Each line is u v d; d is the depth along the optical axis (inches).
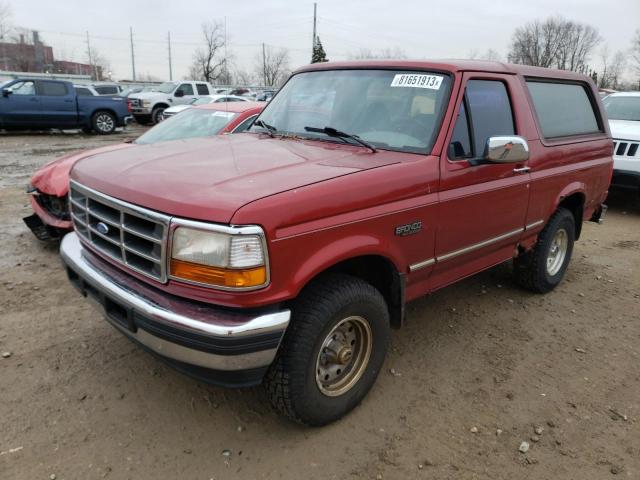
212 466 105.4
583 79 198.1
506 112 152.6
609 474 107.3
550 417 124.3
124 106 759.1
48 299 175.2
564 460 110.7
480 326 169.0
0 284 186.1
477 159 136.4
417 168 120.6
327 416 114.8
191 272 93.9
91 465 103.9
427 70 139.5
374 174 111.8
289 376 103.4
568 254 201.0
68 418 116.8
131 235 104.4
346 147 132.5
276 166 112.4
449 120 129.6
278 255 94.0
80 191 120.9
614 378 142.3
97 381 130.5
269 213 92.4
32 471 101.3
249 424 117.9
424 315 175.6
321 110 149.3
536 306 186.2
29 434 111.1
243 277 91.3
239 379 98.2
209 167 111.6
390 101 138.9
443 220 128.4
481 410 126.0
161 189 99.7
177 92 952.3
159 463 105.6
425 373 140.9
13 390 125.4
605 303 191.8
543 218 173.2
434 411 125.1
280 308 98.5
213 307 95.5
